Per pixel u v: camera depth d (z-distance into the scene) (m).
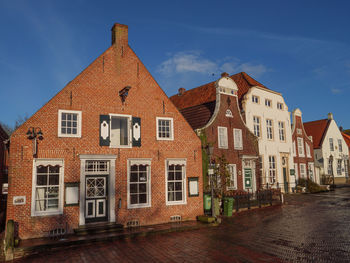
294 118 29.61
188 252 8.94
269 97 25.48
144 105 14.09
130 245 9.94
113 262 8.09
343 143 38.12
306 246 9.28
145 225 13.02
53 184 11.60
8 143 11.52
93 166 12.54
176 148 14.59
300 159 29.09
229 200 15.51
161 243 10.16
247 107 23.11
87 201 12.23
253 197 20.36
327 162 34.97
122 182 12.88
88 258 8.53
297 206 18.39
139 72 14.28
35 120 11.51
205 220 13.77
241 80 25.69
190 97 24.94
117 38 13.97
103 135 12.80
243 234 11.26
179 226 12.56
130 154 13.27
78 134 12.27
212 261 8.01
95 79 13.07
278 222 13.39
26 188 10.98
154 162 13.88
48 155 11.55
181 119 15.05
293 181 26.84
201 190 15.04
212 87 23.72
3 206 15.80
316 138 36.03
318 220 13.61
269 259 8.07
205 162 17.91
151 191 13.57
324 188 28.70
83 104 12.60
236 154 20.20
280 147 25.69
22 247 9.30
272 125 25.36
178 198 14.41
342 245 9.32
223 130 19.89
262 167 23.66
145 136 13.85
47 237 10.84
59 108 12.07
